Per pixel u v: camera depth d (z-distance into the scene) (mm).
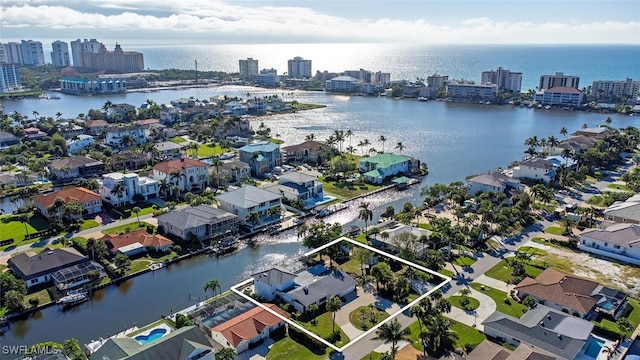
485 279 107938
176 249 125188
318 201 163250
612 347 83062
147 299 103688
